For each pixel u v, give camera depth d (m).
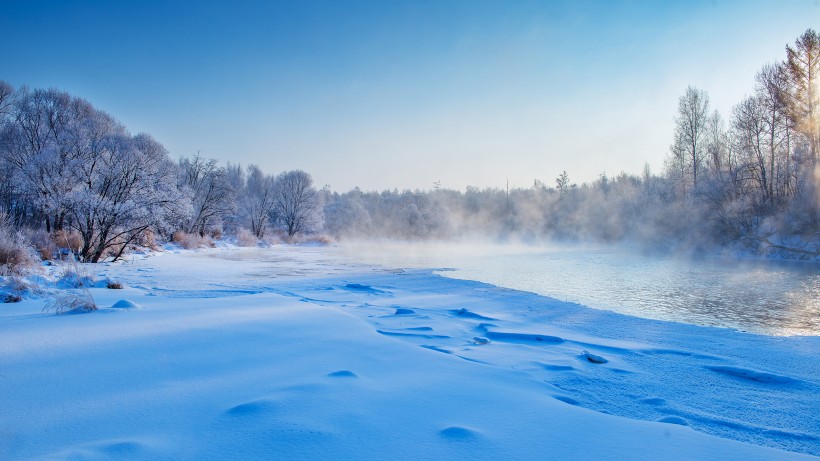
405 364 5.54
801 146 32.91
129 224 24.14
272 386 4.54
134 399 4.14
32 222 31.53
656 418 4.37
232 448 3.09
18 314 8.71
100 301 10.64
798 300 13.95
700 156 44.09
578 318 10.58
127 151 25.39
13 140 31.39
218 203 49.50
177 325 7.70
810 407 4.89
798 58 31.91
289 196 62.94
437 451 3.10
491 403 4.14
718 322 10.57
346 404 3.97
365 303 12.01
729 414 4.67
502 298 13.38
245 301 10.86
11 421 3.62
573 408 4.09
